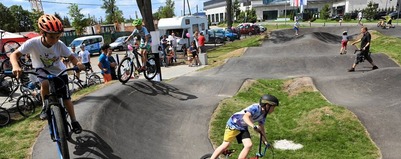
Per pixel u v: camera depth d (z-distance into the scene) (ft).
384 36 70.23
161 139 21.39
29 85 27.81
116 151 16.65
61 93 12.43
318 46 62.90
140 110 24.54
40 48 11.75
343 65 45.73
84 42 85.71
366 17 147.54
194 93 33.96
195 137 22.16
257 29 122.93
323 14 174.81
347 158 18.52
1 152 15.06
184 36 81.92
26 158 14.49
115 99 23.11
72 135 15.78
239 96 32.58
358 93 31.76
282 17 211.82
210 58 66.08
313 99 29.86
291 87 35.14
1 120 24.45
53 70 12.52
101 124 18.51
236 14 216.95
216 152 14.80
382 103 26.43
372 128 21.80
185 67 55.88
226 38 104.27
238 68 48.60
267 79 38.55
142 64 29.40
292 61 48.29
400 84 30.35
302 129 23.22
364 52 40.50
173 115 26.00
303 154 19.40
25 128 18.21
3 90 31.96
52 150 14.76
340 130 22.09
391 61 45.52
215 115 26.32
